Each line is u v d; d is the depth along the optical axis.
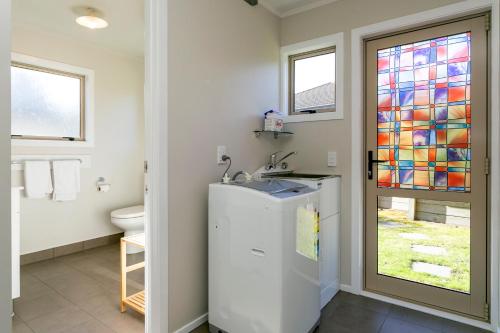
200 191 2.05
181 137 1.91
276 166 2.77
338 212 2.51
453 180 2.18
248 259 1.74
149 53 1.77
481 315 2.08
